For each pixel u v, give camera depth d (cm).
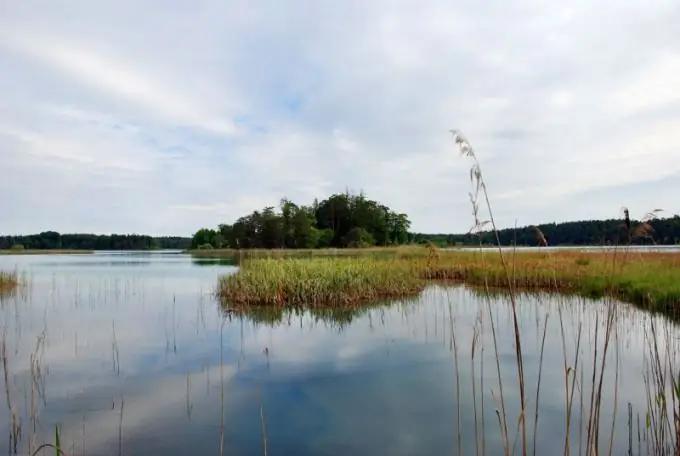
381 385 729
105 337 1110
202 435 552
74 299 1830
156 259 6038
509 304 1536
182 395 692
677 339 947
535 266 2098
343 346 995
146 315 1434
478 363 849
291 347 992
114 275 3041
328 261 2080
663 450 468
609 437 530
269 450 513
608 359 842
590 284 1741
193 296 1898
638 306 1356
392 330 1166
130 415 616
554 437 533
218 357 912
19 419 605
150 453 507
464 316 1338
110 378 780
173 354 940
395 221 9769
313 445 525
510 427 567
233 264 4553
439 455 500
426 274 2411
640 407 612
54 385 741
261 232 7919
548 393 680
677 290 1304
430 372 798
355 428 568
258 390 713
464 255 2755
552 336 1055
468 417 601
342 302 1582
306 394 691
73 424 588
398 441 533
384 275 1864
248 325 1257
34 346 1017
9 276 2314
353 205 9375
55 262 5169
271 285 1634
